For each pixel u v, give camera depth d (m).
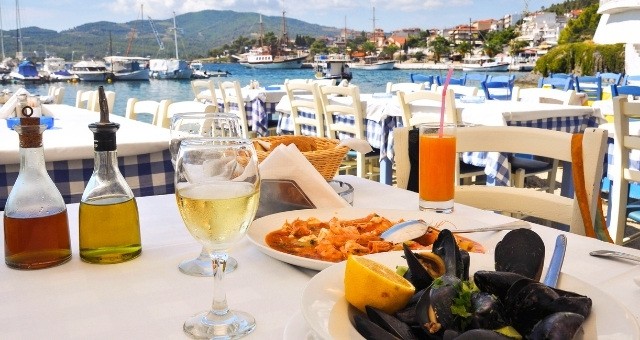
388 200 1.38
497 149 1.70
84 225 0.90
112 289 0.80
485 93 7.14
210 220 0.65
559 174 5.08
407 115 3.91
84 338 0.66
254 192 0.70
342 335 0.55
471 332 0.48
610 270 0.88
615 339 0.53
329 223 1.03
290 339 0.62
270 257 0.94
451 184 1.24
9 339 0.66
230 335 0.66
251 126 6.25
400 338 0.53
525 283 0.54
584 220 1.38
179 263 0.91
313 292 0.64
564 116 3.98
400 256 0.78
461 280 0.58
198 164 0.69
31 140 0.89
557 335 0.46
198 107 2.72
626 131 2.32
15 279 0.84
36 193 0.89
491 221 1.17
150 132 2.35
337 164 1.42
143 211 1.25
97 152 0.92
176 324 0.70
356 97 4.15
